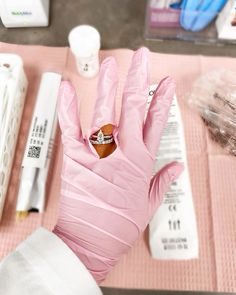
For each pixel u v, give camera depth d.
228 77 0.37
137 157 0.28
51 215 0.33
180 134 0.34
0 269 0.24
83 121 0.36
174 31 0.41
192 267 0.31
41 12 0.40
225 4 0.36
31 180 0.32
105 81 0.29
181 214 0.32
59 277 0.23
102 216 0.27
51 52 0.40
